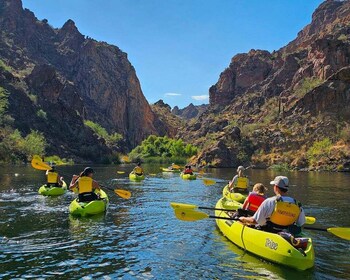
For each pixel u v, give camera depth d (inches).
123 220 505.7
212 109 4638.3
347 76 2623.0
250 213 396.5
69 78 5625.0
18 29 5546.3
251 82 4522.6
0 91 2709.2
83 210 522.6
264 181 1255.5
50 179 743.1
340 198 781.3
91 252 360.8
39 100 3221.0
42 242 392.2
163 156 3521.2
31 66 4586.6
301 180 1320.1
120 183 1085.1
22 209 574.6
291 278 295.6
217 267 319.9
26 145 2421.3
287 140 2559.1
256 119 3366.1
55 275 300.0
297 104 2827.3
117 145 4274.1
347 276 301.1
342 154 2138.3
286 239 324.5
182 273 306.8
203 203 688.4
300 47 4493.1
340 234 354.6
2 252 356.2
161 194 818.8
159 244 390.0
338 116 2549.2
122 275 302.2
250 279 293.6
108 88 5846.5
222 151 2561.5
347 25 3786.9
